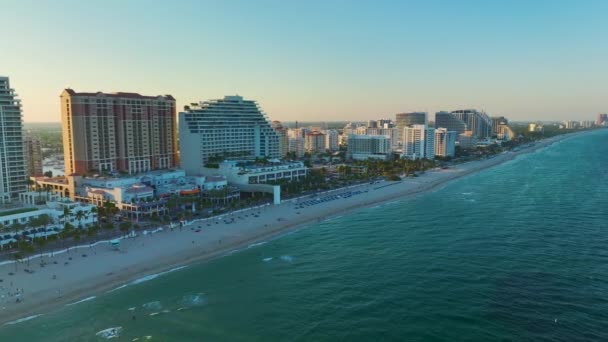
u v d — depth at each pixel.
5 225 160.00
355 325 100.00
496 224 183.00
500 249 148.88
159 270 134.62
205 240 164.00
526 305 106.88
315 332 97.25
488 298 110.81
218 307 109.62
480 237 164.00
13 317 104.00
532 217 194.38
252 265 140.00
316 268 136.25
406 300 111.44
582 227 175.25
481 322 99.31
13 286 119.12
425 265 135.38
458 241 159.62
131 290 119.69
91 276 126.94
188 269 136.38
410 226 185.38
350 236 172.62
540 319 100.06
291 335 96.25
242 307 109.62
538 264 133.50
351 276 128.62
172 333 97.25
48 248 150.12
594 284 118.00
